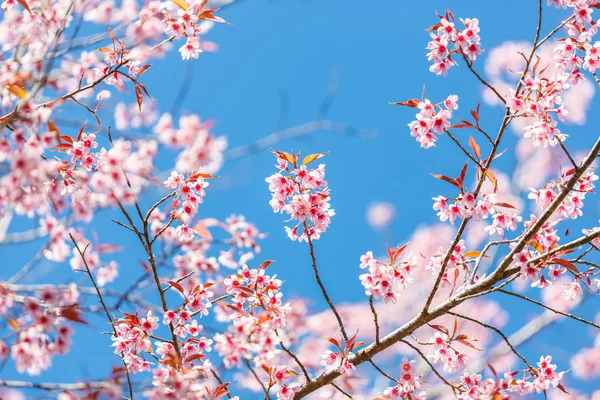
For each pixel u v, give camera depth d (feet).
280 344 15.84
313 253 15.88
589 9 16.56
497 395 15.29
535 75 15.57
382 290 15.35
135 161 14.64
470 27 15.37
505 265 15.94
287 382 17.94
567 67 17.25
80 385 11.78
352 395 18.29
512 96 15.44
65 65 15.62
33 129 12.89
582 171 15.26
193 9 16.74
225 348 14.93
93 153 15.33
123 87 16.60
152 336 16.07
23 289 12.55
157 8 16.19
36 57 14.62
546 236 16.20
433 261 16.84
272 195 16.42
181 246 17.42
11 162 12.43
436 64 15.52
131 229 15.58
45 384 11.64
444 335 16.35
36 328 12.00
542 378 15.43
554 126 15.49
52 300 12.60
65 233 14.75
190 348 16.31
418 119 15.47
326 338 15.79
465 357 15.97
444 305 16.03
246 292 16.53
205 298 16.56
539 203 16.35
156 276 15.96
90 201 14.43
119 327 16.14
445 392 21.99
